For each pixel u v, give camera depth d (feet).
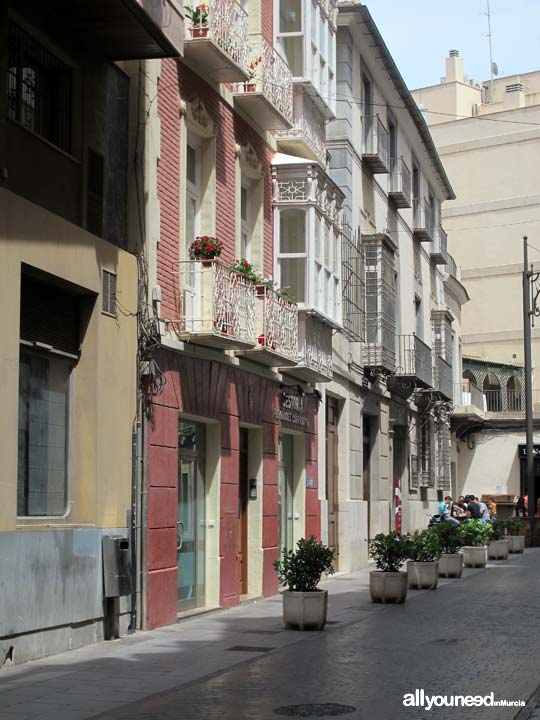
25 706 32.60
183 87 56.54
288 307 65.21
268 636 48.39
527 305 135.44
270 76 65.98
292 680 36.83
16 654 39.78
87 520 46.06
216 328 54.34
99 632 46.26
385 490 102.94
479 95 203.92
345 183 89.92
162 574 51.70
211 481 59.62
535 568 93.09
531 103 199.21
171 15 48.11
